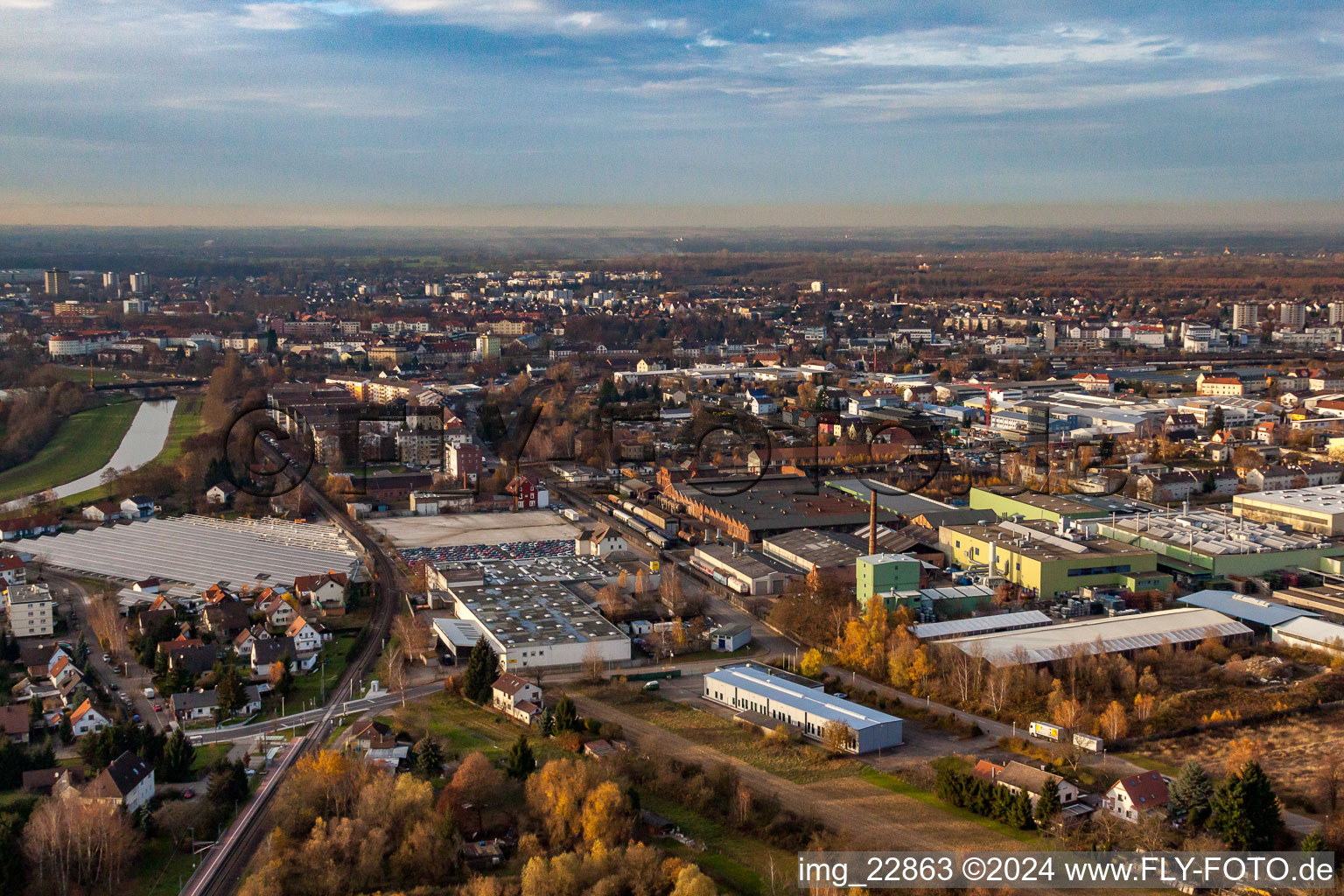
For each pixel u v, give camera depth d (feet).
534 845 512.63
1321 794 539.70
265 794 574.56
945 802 559.79
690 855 514.68
